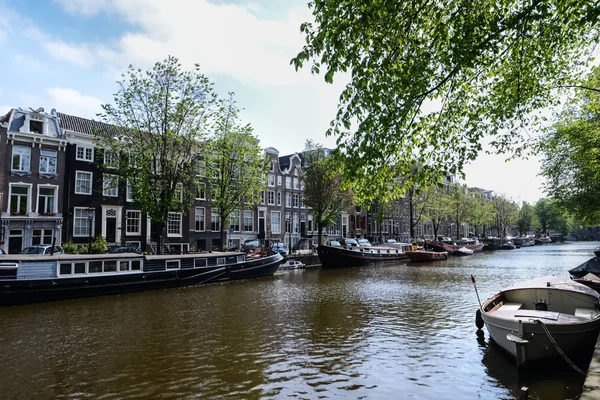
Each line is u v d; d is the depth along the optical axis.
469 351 10.33
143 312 15.38
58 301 17.61
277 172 45.78
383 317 14.34
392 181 8.12
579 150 17.73
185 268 22.47
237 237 40.41
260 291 20.89
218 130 30.09
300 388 8.15
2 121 27.88
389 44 6.66
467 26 7.07
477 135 8.32
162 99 25.58
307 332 12.33
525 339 8.65
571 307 11.00
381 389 8.08
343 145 7.14
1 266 16.42
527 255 51.69
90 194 30.16
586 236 114.12
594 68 12.38
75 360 9.84
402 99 7.08
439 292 20.17
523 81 8.82
